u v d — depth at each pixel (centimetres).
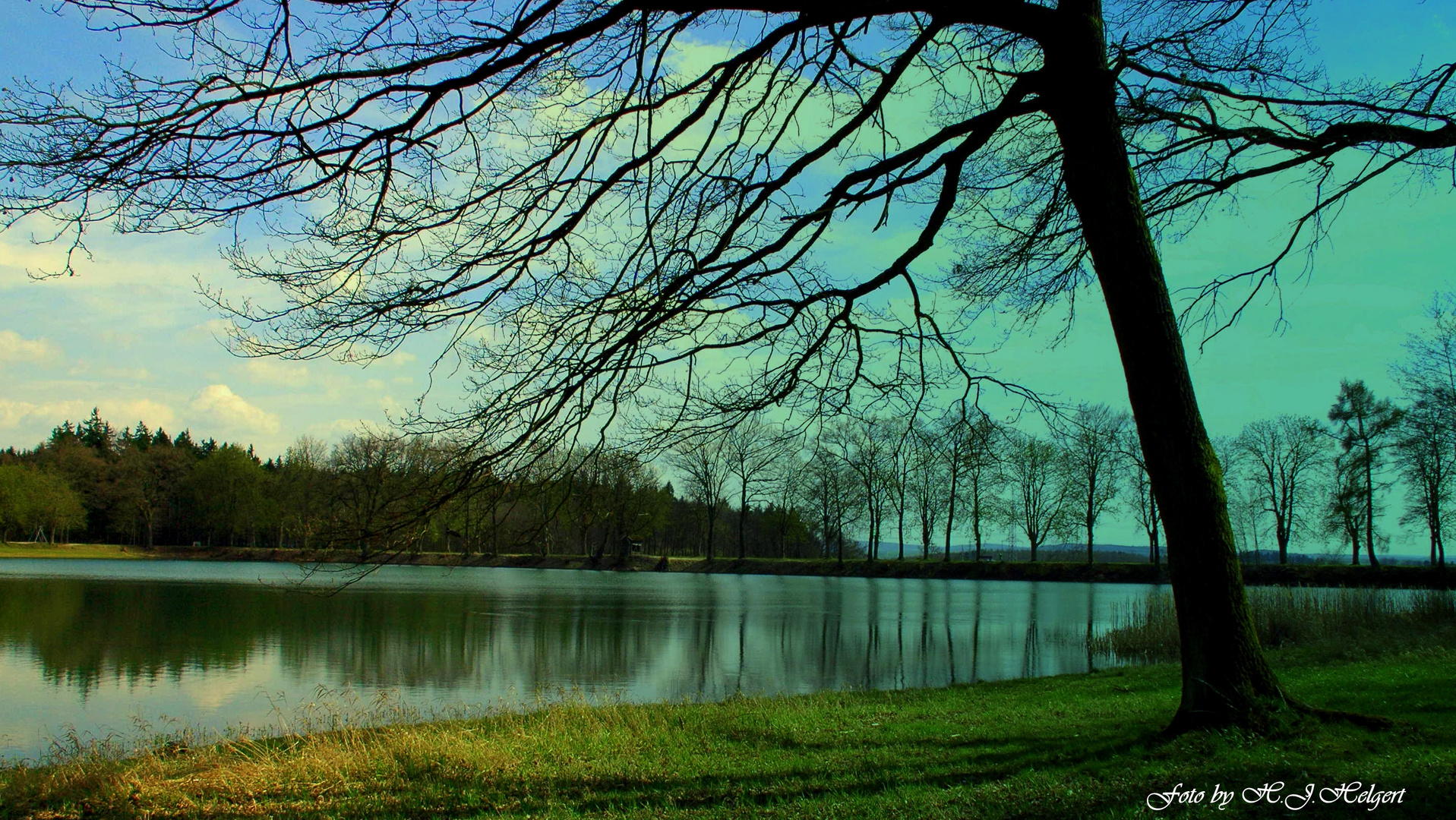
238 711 1573
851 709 1171
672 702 1538
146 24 559
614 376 725
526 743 988
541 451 732
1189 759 648
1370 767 598
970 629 2831
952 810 609
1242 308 1016
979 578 5838
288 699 1677
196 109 581
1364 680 1038
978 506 5722
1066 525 5694
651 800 734
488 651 2319
